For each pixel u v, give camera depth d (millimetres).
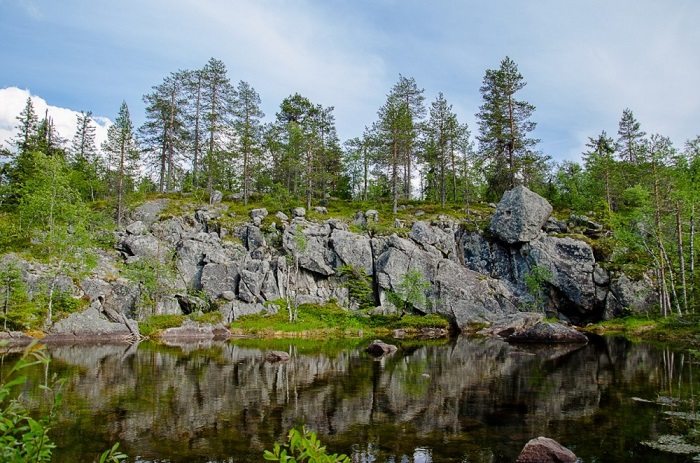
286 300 55156
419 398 18078
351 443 12742
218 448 12297
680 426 14016
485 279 56875
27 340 38188
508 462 11281
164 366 25875
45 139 74000
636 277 52438
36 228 50938
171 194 72938
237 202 73500
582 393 18625
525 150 68875
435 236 62750
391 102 75688
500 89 69250
